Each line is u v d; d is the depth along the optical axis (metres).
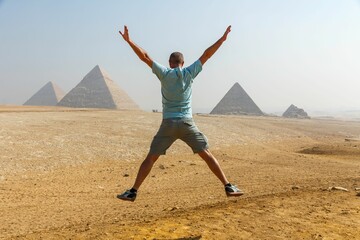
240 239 6.30
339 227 6.91
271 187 16.03
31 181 19.06
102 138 34.22
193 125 6.27
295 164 26.48
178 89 6.20
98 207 13.32
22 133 32.50
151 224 7.29
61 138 32.09
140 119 53.19
